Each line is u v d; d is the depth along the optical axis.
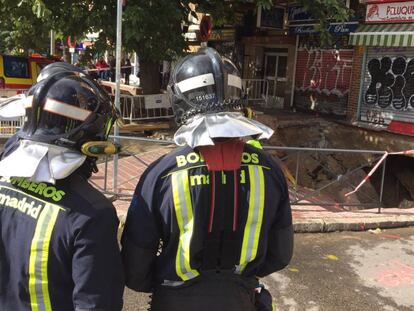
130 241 1.78
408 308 3.89
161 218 1.75
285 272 4.45
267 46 16.12
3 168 1.55
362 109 12.46
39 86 1.60
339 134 12.45
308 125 12.76
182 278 1.77
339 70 13.16
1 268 1.63
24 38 12.97
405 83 11.23
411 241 5.40
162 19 10.40
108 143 1.66
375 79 12.03
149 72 13.11
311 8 10.66
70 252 1.55
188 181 1.71
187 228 1.71
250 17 16.30
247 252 1.76
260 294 2.03
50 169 1.54
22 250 1.57
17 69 11.12
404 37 10.68
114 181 6.20
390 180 11.12
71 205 1.57
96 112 1.64
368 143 11.80
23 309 1.59
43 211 1.57
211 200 1.72
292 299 3.97
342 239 5.39
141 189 1.78
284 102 15.20
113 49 11.38
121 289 1.62
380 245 5.24
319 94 13.88
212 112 1.74
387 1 11.18
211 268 1.77
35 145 1.57
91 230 1.55
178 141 1.73
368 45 11.66
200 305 1.75
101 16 10.22
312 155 11.51
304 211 6.19
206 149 1.74
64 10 10.65
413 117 11.10
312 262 4.71
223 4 11.92
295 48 14.64
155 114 12.40
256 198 1.76
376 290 4.18
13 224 1.61
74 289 1.56
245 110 1.92
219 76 1.74
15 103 1.76
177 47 11.01
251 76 16.61
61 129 1.58
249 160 1.80
